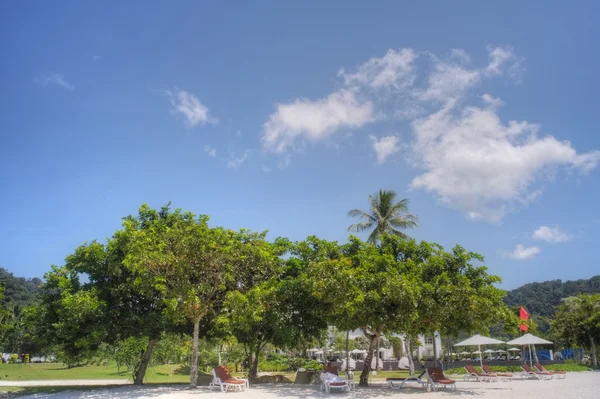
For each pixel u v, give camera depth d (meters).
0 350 71.06
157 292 22.20
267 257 23.03
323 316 21.44
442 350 64.81
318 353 66.75
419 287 17.84
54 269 22.91
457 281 19.42
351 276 18.09
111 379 35.06
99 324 21.75
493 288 19.34
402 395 17.88
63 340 22.70
